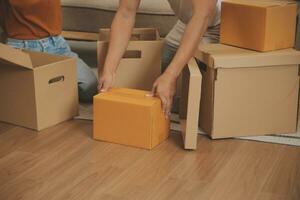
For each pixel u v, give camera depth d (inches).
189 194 68.3
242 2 88.1
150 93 84.8
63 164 76.5
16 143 83.7
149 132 80.5
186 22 98.0
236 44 89.1
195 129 80.3
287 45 87.9
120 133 82.7
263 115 86.3
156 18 117.4
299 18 104.4
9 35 100.8
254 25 85.0
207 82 85.7
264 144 84.0
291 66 84.8
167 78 82.3
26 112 88.5
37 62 96.1
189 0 93.3
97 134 84.7
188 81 82.1
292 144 84.0
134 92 85.9
